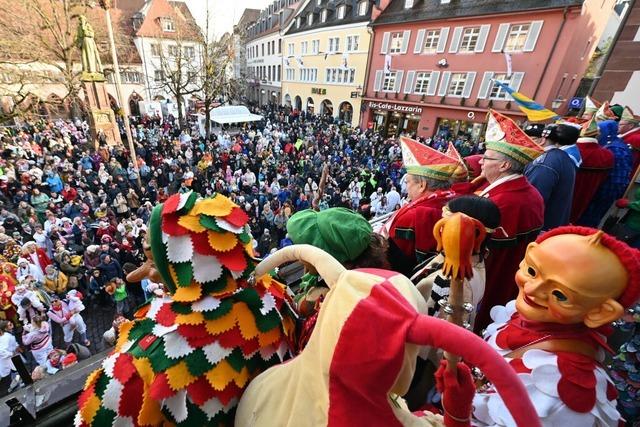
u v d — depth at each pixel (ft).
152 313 3.54
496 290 7.45
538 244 3.75
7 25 48.49
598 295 3.22
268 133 74.84
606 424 3.38
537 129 10.79
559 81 64.39
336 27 100.27
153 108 102.17
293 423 2.64
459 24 72.28
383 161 58.95
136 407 2.99
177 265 3.36
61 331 23.47
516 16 64.23
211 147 59.82
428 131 83.41
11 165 39.42
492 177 7.60
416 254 6.82
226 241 3.39
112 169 42.22
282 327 3.82
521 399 1.85
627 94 26.43
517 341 4.11
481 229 3.37
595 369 3.59
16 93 53.98
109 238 26.66
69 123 68.44
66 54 54.39
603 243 3.24
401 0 86.12
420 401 4.14
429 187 7.81
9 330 18.63
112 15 82.48
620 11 78.18
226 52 85.76
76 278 24.45
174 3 115.96
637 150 15.51
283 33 128.98
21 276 21.58
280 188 44.04
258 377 3.24
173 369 2.97
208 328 3.19
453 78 76.18
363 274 2.67
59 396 4.83
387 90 91.09
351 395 2.43
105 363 3.33
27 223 29.25
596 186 11.94
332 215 5.06
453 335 2.05
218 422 3.07
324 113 115.65
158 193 39.86
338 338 2.34
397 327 2.21
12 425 4.54
